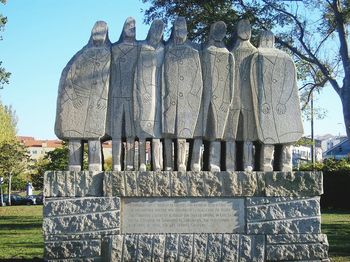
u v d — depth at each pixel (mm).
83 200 8047
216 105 8367
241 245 8094
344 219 22062
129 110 8359
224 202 8188
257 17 18141
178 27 8508
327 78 19703
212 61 8422
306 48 19688
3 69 20531
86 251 7961
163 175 8133
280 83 8477
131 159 8305
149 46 8469
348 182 31062
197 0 17609
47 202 8016
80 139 8289
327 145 108000
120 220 8055
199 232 8102
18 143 51844
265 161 8391
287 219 8180
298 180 8234
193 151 8375
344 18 19094
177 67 8375
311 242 8164
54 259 7945
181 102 8336
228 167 8375
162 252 8008
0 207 38500
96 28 8500
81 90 8289
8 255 11164
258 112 8406
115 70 8422
